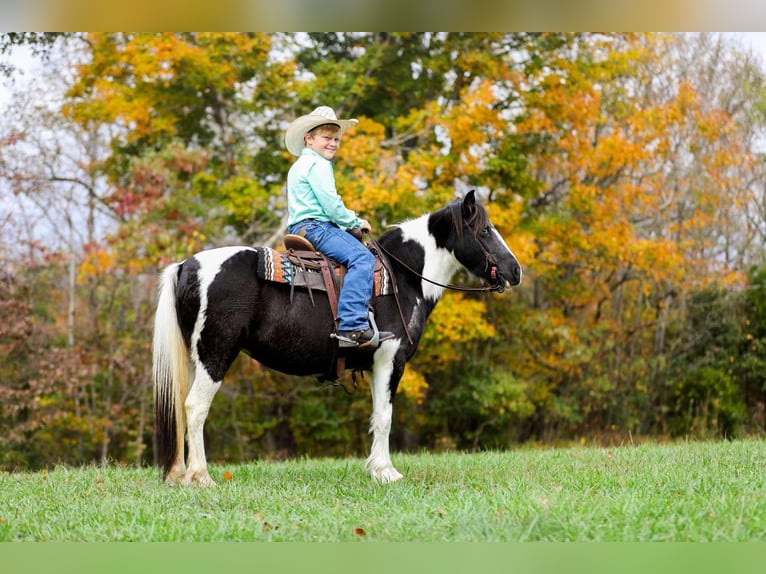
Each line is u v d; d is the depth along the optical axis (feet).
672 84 52.01
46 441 46.65
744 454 22.48
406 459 25.16
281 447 50.06
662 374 52.65
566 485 17.24
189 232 43.57
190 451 17.26
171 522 13.58
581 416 50.80
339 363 17.98
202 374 17.12
